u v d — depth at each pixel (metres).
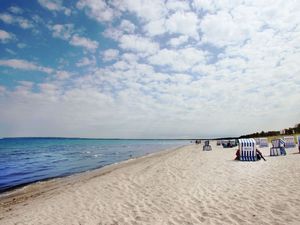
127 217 5.91
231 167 13.17
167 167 14.81
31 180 14.86
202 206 6.32
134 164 18.67
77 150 49.19
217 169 12.73
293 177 9.23
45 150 51.31
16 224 6.10
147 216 5.86
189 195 7.56
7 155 38.03
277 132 61.50
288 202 6.11
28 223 6.08
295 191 7.12
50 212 6.94
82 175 15.21
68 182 12.69
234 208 5.96
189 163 16.41
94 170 17.50
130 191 8.81
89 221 5.84
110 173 14.11
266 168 12.01
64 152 43.22
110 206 6.99
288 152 20.48
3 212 7.59
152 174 12.35
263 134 65.75
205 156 21.50
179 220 5.42
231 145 36.97
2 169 20.73
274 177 9.51
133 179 11.28
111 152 40.72
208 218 5.40
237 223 4.99
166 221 5.42
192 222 5.24
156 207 6.54
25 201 9.05
